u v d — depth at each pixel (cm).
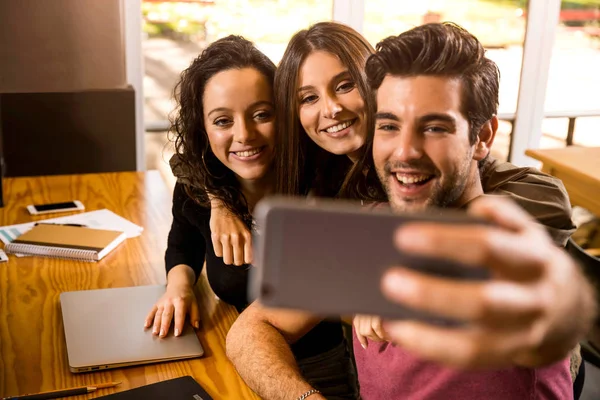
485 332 37
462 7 385
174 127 161
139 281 158
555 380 99
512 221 38
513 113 412
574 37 412
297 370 122
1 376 119
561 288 38
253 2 358
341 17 368
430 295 35
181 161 160
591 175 243
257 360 121
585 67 420
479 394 100
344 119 143
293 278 43
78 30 287
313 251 42
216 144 150
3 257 167
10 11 277
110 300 146
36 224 189
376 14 374
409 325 39
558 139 432
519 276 37
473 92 101
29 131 285
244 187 163
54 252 169
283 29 365
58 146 290
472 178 109
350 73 142
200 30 359
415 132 101
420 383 107
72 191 218
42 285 155
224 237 147
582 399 159
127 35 338
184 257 163
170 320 138
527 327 37
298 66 144
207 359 128
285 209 43
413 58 99
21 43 281
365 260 42
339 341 161
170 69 362
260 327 129
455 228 36
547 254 37
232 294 151
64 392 114
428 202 104
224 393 118
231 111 146
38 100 282
